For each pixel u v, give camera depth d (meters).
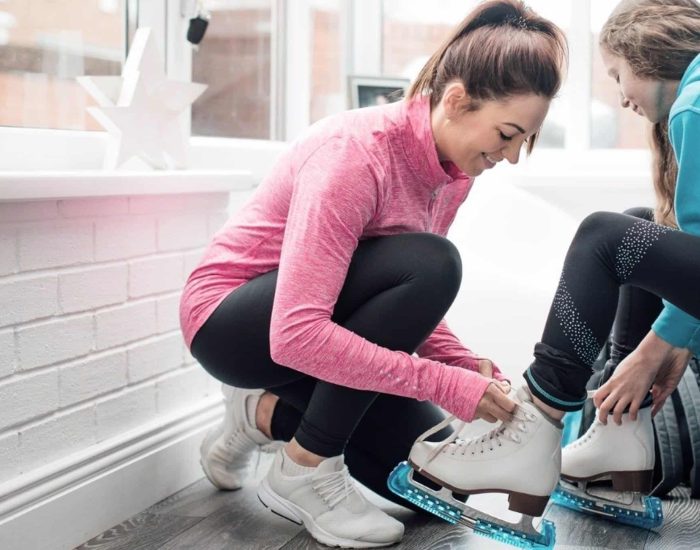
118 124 1.87
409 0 3.10
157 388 1.88
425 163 1.53
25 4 1.84
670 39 1.56
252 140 2.65
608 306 1.50
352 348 1.44
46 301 1.56
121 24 2.10
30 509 1.50
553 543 1.54
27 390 1.52
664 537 1.66
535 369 1.53
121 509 1.73
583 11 2.88
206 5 2.26
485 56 1.43
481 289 2.53
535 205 2.60
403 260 1.52
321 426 1.57
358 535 1.55
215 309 1.60
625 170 2.86
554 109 2.97
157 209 1.85
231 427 1.83
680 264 1.46
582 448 1.77
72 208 1.61
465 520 1.57
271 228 1.62
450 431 1.73
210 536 1.64
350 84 2.85
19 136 1.75
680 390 1.91
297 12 2.82
